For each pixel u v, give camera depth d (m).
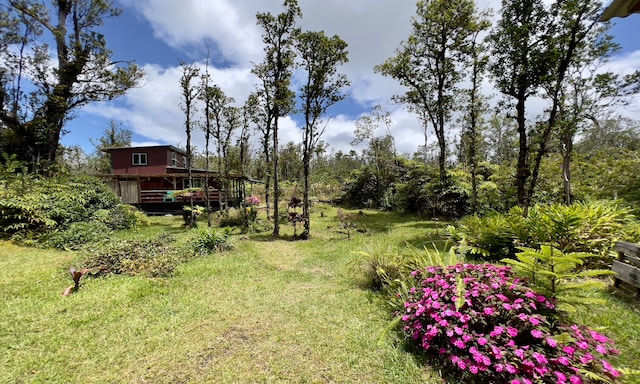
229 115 13.45
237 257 6.37
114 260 5.33
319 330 3.12
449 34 11.48
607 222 4.72
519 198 7.82
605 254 4.22
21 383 2.29
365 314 3.49
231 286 4.53
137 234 9.11
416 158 21.95
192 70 10.25
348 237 8.67
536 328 2.19
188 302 3.86
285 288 4.46
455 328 2.31
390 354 2.64
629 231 4.56
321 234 9.61
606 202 6.00
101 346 2.81
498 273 2.85
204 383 2.32
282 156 28.84
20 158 13.84
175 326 3.21
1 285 4.31
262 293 4.23
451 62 11.74
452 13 10.88
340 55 8.34
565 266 2.53
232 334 3.05
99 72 14.97
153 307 3.69
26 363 2.51
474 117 11.70
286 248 7.41
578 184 9.72
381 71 13.02
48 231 7.42
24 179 8.12
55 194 8.36
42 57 14.07
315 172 37.34
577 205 5.67
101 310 3.55
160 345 2.84
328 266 5.71
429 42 11.86
